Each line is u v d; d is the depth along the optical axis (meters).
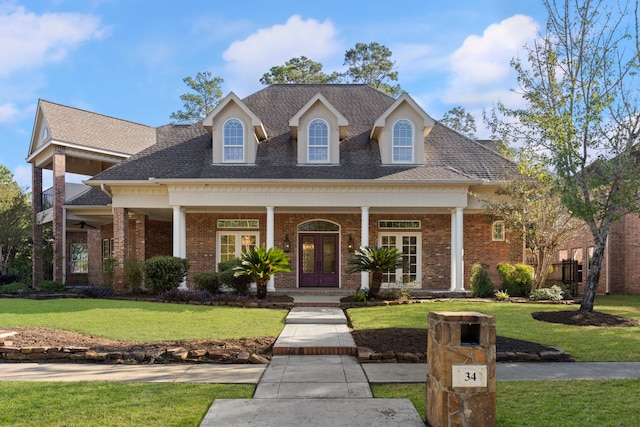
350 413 4.86
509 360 7.45
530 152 13.53
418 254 18.52
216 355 7.54
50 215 22.47
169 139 19.75
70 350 7.75
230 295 14.87
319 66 40.69
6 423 4.54
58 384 6.02
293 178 16.28
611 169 10.98
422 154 17.55
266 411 4.92
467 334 4.53
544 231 15.23
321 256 18.72
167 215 20.25
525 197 15.27
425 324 10.33
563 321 10.62
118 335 9.12
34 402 5.20
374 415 4.80
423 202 16.23
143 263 16.64
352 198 16.34
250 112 17.47
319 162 17.56
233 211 18.53
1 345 8.10
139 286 16.67
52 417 4.70
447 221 18.50
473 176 16.84
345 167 17.34
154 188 17.23
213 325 10.30
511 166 17.33
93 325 10.20
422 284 18.38
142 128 26.03
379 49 40.53
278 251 14.54
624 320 10.71
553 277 21.20
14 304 14.41
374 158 17.88
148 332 9.45
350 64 41.06
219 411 4.90
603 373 6.63
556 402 5.16
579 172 11.81
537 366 7.08
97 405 5.09
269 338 8.95
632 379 6.24
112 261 17.31
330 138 17.58
